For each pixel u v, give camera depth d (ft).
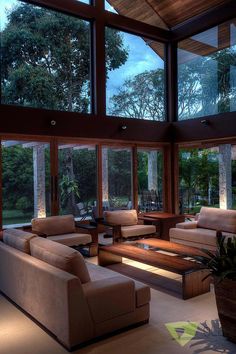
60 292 9.17
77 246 18.47
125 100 27.71
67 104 24.79
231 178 26.09
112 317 9.83
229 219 19.26
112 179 27.14
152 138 28.30
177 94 29.78
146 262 13.83
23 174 22.40
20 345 9.39
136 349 9.10
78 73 25.38
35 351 9.07
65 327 9.06
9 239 13.17
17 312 11.71
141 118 28.50
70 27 25.02
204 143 27.96
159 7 28.25
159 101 29.78
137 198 28.27
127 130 26.86
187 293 12.75
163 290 13.70
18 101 22.57
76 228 22.00
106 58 26.81
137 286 10.69
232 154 25.99
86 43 25.79
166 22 29.60
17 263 11.67
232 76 25.66
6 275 12.82
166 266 13.09
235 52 25.49
